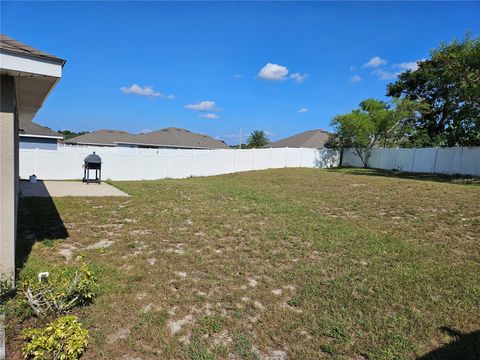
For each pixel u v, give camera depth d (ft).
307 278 15.14
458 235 22.22
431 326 11.44
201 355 9.58
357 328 11.34
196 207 30.60
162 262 16.49
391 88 97.50
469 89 58.59
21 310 10.61
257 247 19.22
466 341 10.62
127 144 124.98
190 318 11.57
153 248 18.61
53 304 10.89
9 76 11.91
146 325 10.85
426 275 15.62
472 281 15.06
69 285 11.68
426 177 62.80
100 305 11.77
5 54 10.83
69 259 16.37
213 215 27.25
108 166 58.03
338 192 42.22
